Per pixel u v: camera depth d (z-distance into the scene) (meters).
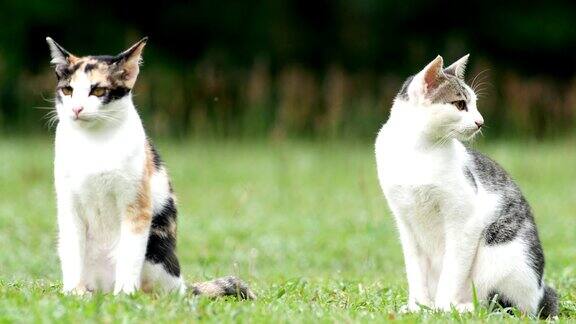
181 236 16.33
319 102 30.39
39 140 27.97
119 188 8.75
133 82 8.92
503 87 31.42
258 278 12.05
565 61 33.94
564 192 22.06
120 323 7.36
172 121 29.23
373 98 30.78
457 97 9.05
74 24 31.66
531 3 33.88
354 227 17.58
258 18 33.41
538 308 9.41
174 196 9.50
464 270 9.20
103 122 8.73
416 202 9.15
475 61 32.66
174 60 32.69
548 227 17.55
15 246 15.00
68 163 8.76
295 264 14.49
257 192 21.16
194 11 32.84
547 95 30.09
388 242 16.47
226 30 33.16
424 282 9.53
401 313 8.77
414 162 9.06
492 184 9.38
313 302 9.22
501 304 9.41
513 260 9.21
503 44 33.75
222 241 15.97
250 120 29.83
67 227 8.92
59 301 7.85
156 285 9.25
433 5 33.47
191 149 26.94
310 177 23.20
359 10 33.56
